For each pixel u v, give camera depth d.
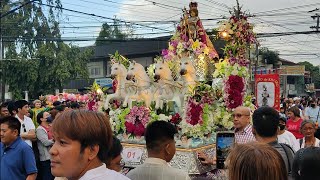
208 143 5.71
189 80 6.16
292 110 8.80
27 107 8.01
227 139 4.11
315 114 14.91
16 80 31.95
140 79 6.47
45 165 7.47
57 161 1.89
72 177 1.92
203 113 5.65
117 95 6.82
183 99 6.00
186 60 6.29
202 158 5.35
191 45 7.28
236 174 1.82
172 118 5.71
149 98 6.39
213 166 5.38
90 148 1.91
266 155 1.80
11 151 4.76
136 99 6.49
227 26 7.65
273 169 1.76
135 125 5.85
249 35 7.76
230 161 1.88
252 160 1.79
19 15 31.12
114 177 1.95
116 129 6.15
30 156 4.79
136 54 37.88
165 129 3.25
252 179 1.77
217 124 6.09
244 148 1.87
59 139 1.90
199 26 8.32
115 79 7.06
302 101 21.36
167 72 6.27
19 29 31.41
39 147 7.52
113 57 7.11
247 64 7.36
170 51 7.36
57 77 31.55
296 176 2.26
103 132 1.94
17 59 31.19
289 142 6.14
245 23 7.75
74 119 1.89
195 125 5.49
